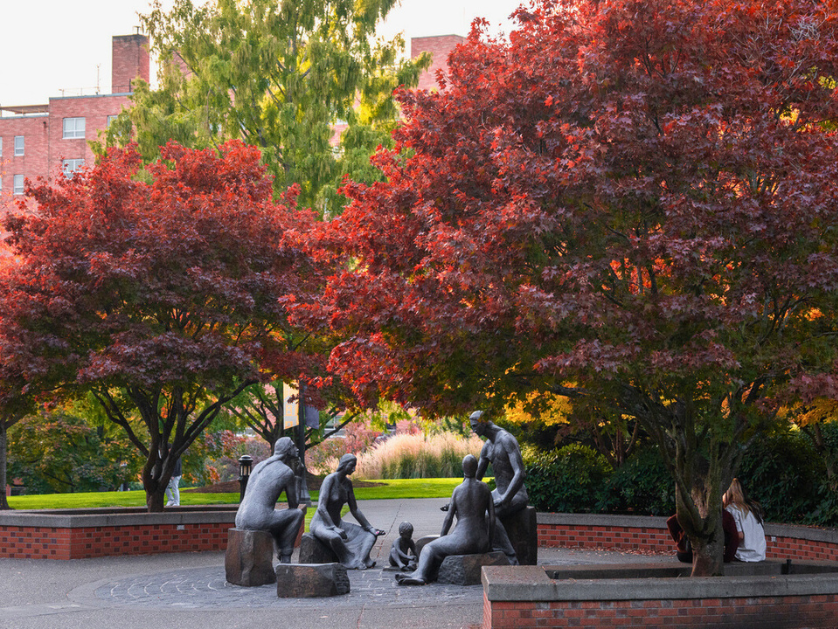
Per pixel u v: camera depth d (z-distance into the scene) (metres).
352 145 30.39
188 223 16.41
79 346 16.58
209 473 35.59
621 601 7.91
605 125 7.99
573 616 7.88
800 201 7.47
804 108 8.56
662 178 8.16
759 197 7.97
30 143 70.94
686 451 9.58
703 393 8.48
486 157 9.20
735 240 8.00
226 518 16.83
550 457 18.31
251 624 9.33
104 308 16.56
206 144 29.80
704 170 8.05
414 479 34.94
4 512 17.09
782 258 8.00
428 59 32.69
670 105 8.50
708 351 7.36
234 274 16.95
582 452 18.48
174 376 15.28
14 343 15.23
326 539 12.98
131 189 16.53
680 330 7.91
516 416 16.19
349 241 10.03
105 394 18.31
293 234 11.05
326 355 18.19
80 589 12.14
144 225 16.22
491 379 9.05
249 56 30.42
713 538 9.71
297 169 29.17
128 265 15.24
